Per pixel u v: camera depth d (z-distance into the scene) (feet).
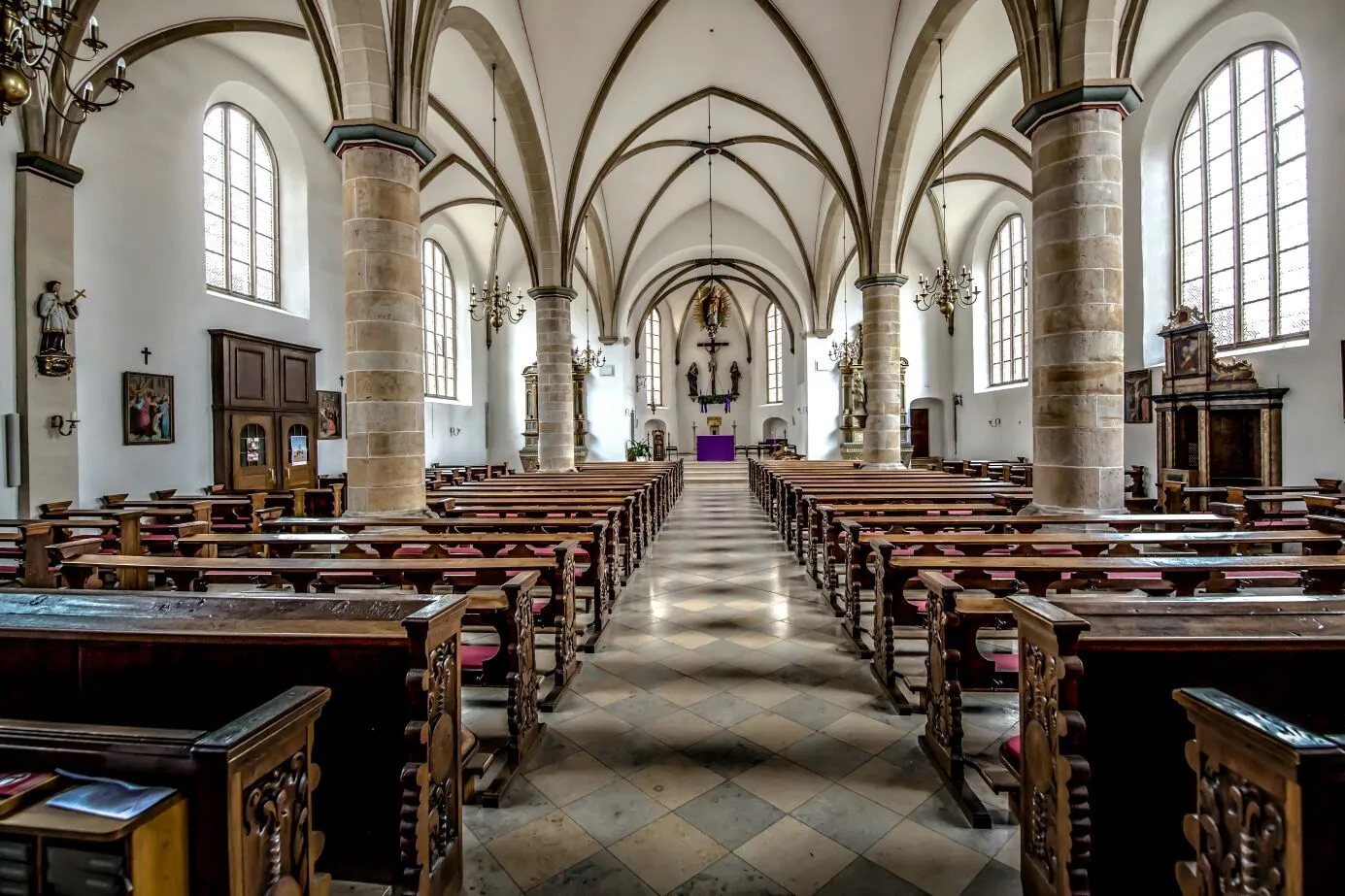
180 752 5.09
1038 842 8.58
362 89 25.66
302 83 46.57
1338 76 32.91
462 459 75.77
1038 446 25.77
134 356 36.22
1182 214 45.39
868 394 51.62
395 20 26.14
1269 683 7.98
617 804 11.43
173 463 38.60
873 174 49.67
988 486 36.04
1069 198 24.54
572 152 50.60
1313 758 4.44
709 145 63.26
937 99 48.85
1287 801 4.65
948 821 10.82
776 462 65.26
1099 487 24.36
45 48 16.49
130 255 36.01
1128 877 8.02
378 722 8.64
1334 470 33.88
